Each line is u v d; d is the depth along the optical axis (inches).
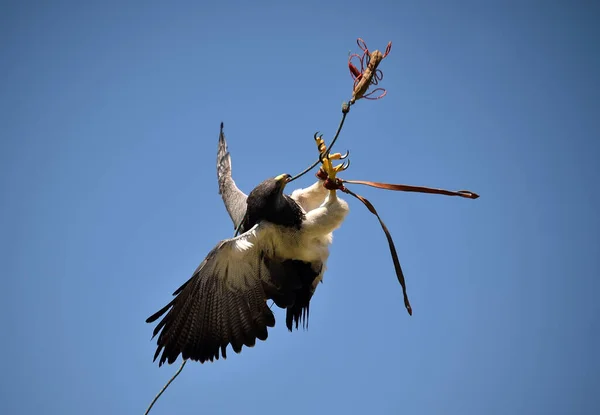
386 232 409.7
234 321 435.5
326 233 430.3
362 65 393.4
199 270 415.8
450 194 399.9
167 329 428.1
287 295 445.4
